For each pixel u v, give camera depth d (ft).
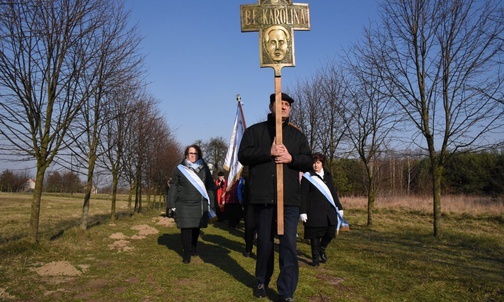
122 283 14.97
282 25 13.28
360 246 26.18
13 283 14.29
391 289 15.05
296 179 13.02
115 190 40.91
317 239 19.65
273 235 13.29
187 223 19.42
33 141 21.85
